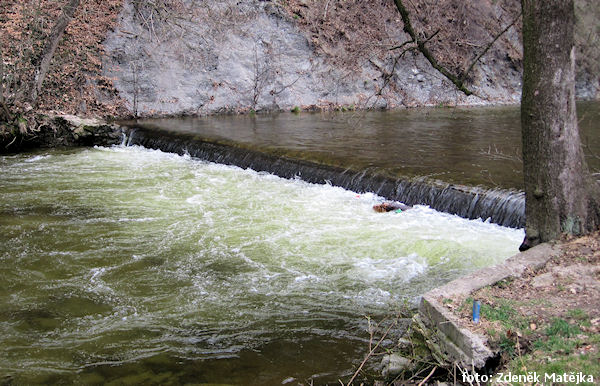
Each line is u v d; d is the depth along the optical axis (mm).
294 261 6613
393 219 7965
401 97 19984
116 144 14656
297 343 4773
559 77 4898
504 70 21766
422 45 6926
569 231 5121
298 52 19547
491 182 8359
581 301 4070
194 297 5707
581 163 5145
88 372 4355
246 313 5352
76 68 16250
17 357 4559
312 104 19234
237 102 18422
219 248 7066
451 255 6625
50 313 5348
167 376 4301
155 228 7855
